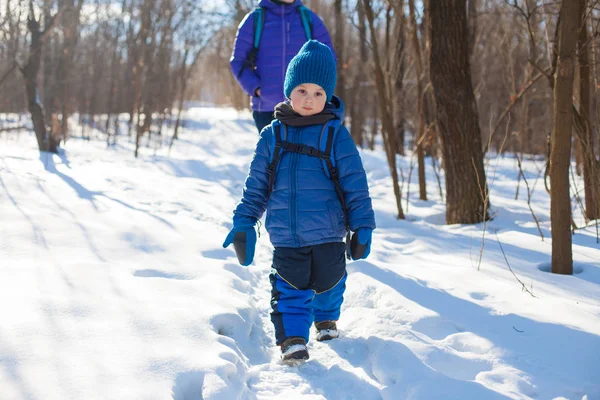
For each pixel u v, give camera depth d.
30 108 8.82
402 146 12.38
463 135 5.08
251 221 2.56
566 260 3.44
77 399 1.76
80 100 16.77
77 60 15.04
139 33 13.86
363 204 2.53
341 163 2.55
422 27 7.32
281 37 4.39
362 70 14.45
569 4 3.10
